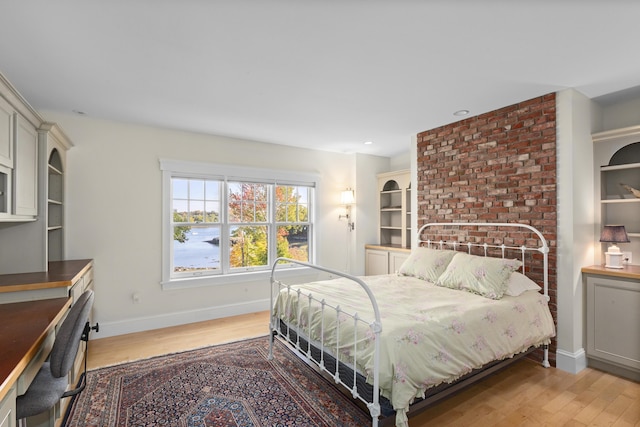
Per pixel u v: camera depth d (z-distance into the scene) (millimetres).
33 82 2432
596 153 2861
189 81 2430
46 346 1572
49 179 3092
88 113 3148
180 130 3758
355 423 1965
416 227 3992
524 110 2918
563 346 2678
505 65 2195
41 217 2510
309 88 2568
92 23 1696
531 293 2660
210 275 3986
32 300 2080
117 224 3426
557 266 2719
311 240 4816
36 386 1544
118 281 3430
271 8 1579
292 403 2164
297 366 2691
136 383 2402
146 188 3572
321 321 2178
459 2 1532
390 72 2295
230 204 4172
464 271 2834
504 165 3076
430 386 1774
